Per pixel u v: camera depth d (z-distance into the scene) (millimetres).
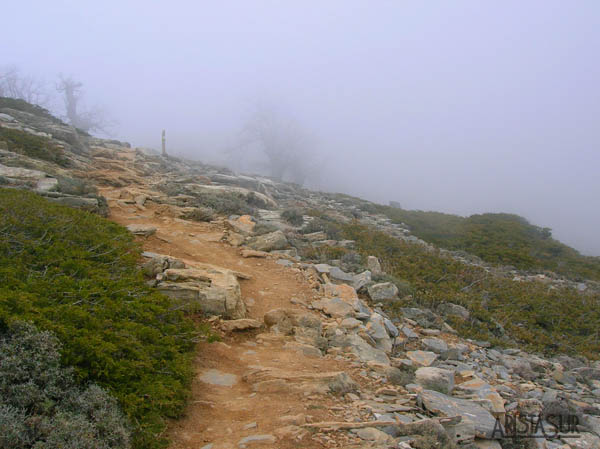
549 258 23266
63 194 12172
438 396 5711
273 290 9859
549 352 10766
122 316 5750
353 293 10094
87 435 3486
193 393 5180
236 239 12891
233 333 7344
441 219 28859
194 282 7914
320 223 17500
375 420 4934
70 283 6016
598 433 5582
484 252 22031
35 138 18219
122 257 8180
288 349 7074
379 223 25297
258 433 4398
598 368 9945
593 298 15859
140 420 4113
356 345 7613
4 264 6160
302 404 5191
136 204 14742
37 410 3654
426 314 10609
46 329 4355
